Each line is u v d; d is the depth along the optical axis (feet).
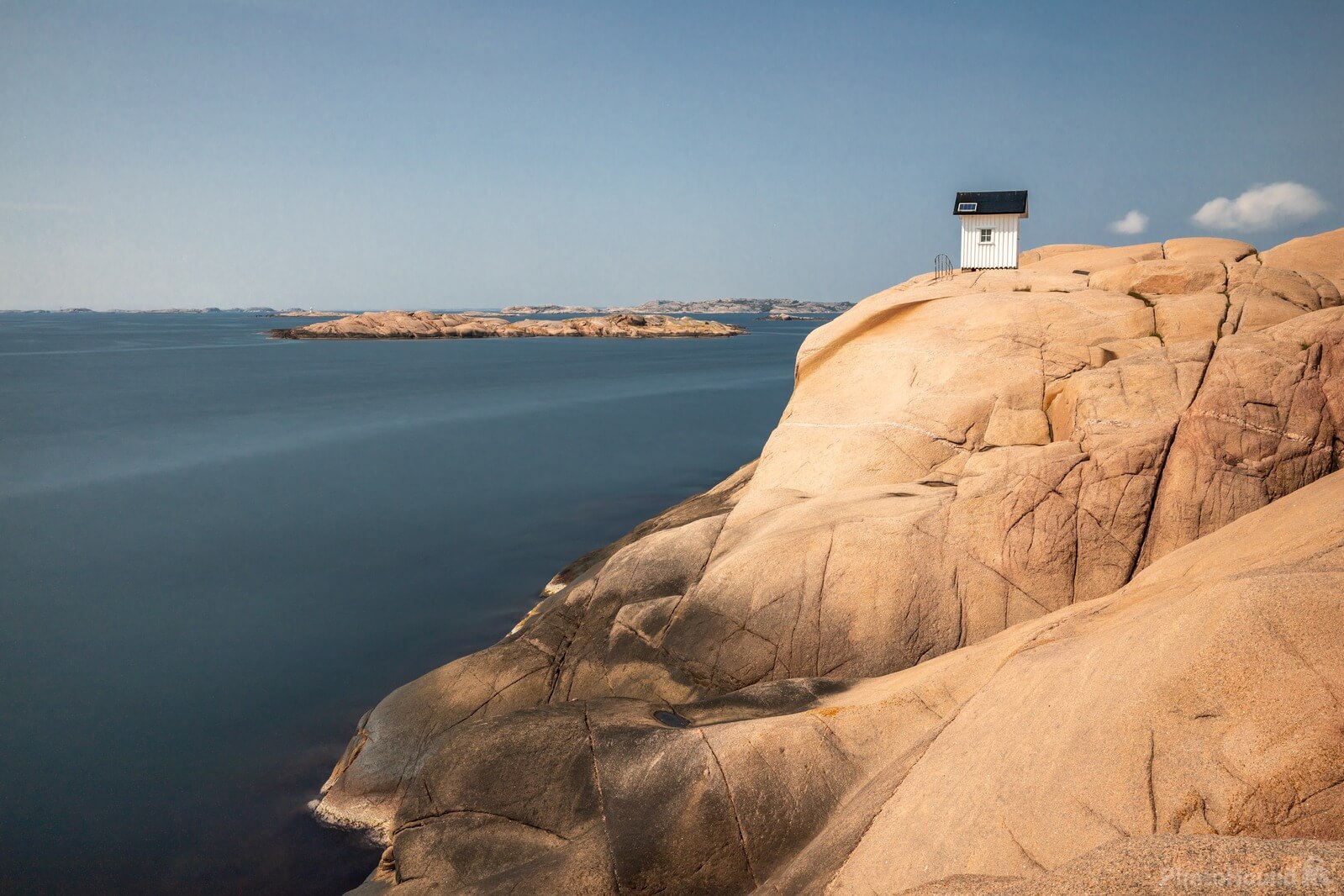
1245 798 19.54
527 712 40.65
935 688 34.99
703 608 51.70
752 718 38.65
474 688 53.11
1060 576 48.08
